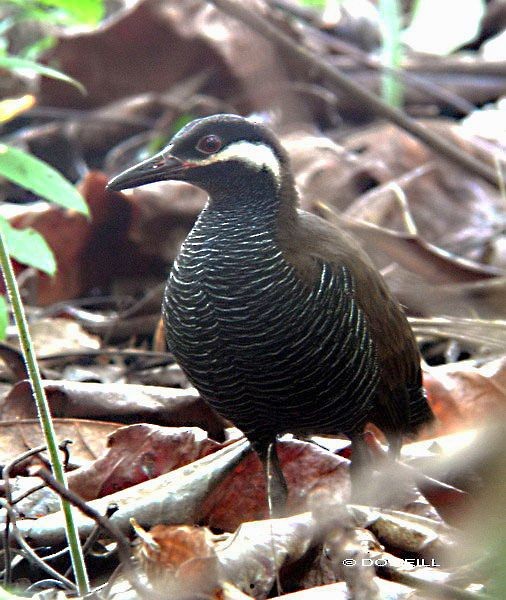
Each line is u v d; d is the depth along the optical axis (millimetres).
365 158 17734
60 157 20188
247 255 9602
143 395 11219
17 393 11109
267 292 9484
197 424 11227
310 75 20406
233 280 9539
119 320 15102
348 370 9742
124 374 13406
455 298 14250
